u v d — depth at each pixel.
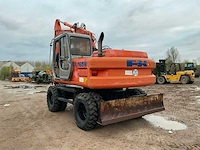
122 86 3.70
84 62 3.64
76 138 3.47
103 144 3.17
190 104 6.45
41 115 5.27
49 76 20.00
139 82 3.94
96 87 3.47
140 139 3.36
